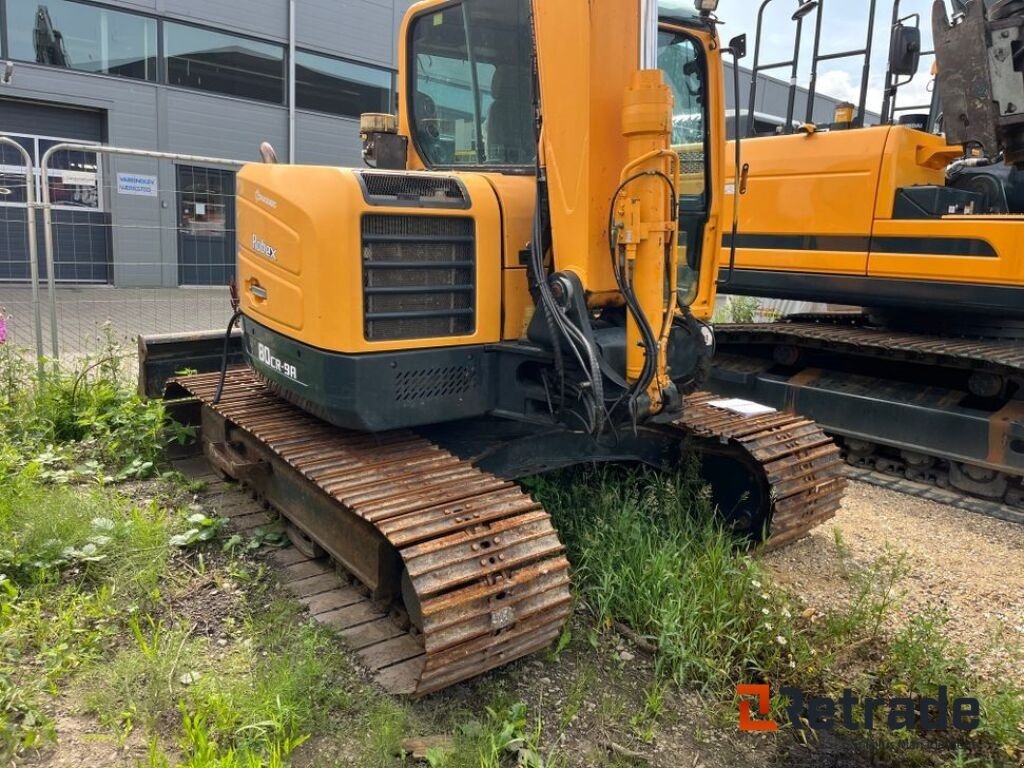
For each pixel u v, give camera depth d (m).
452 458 3.44
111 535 3.76
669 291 3.20
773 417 4.52
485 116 3.89
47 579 3.48
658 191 3.04
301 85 14.98
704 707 3.03
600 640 3.38
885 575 4.18
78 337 7.30
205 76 13.77
